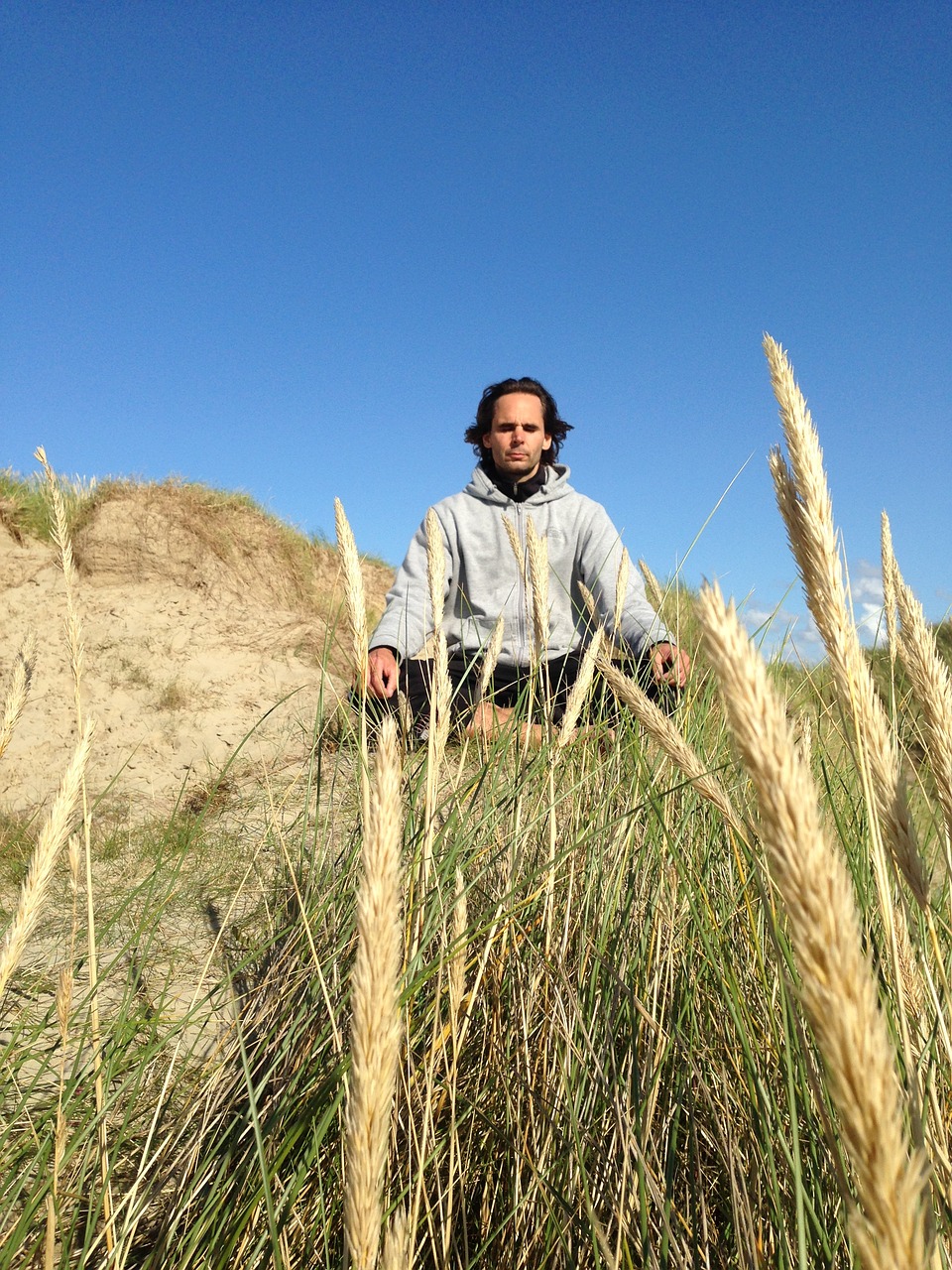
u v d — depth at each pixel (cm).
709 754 207
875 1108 35
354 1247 55
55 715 493
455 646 393
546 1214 121
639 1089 133
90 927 142
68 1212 142
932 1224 36
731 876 178
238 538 703
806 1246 99
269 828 243
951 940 117
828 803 171
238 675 540
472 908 183
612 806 210
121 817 391
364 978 55
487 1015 163
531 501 421
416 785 189
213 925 264
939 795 78
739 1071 135
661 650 257
